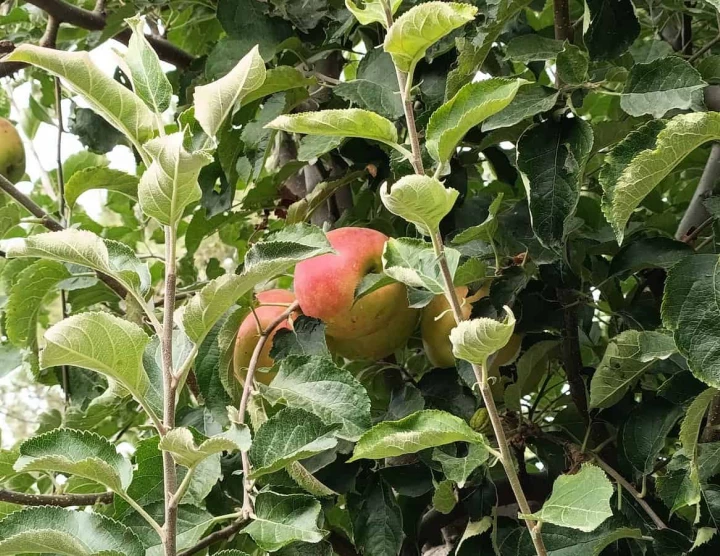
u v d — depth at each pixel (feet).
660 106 3.24
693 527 3.47
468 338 2.48
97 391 5.22
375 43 4.80
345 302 3.89
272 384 3.49
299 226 3.15
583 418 4.16
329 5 4.61
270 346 4.03
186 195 2.52
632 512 3.70
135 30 3.01
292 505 3.02
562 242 3.35
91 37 5.42
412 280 3.05
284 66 4.16
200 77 4.96
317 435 3.06
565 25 3.92
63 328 2.51
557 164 3.42
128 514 3.26
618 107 5.25
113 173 4.62
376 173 4.53
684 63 3.27
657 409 3.63
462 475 3.30
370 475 3.94
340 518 4.68
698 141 2.63
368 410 3.32
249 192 4.87
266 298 4.27
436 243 2.68
